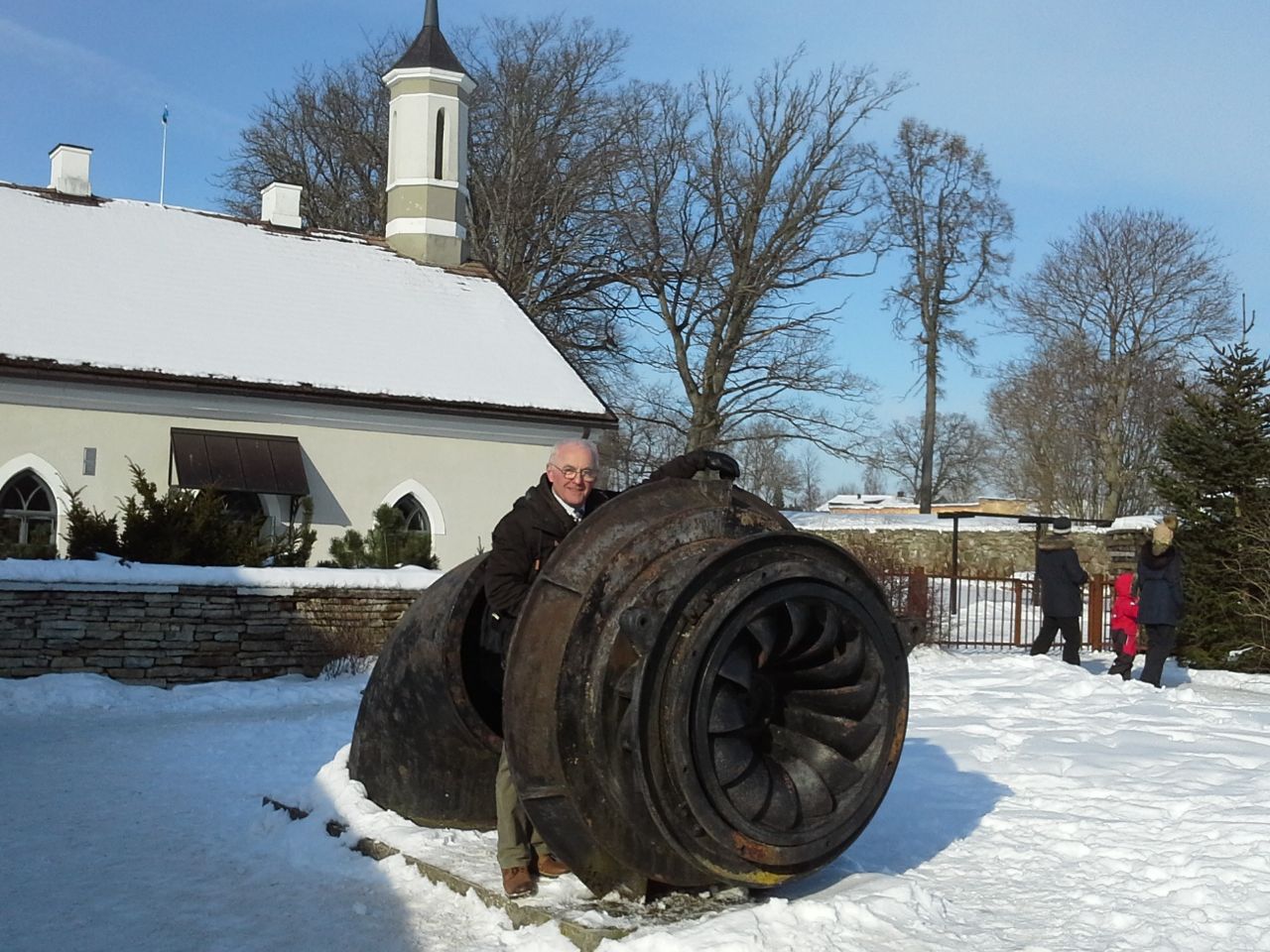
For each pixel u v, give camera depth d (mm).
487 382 27938
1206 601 19141
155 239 28141
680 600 5301
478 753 7148
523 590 5984
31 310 24109
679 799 5270
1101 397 55562
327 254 30562
